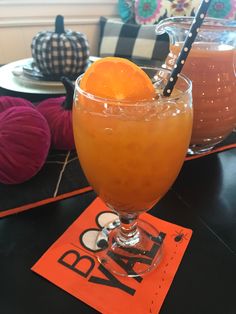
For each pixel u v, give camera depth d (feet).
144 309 1.24
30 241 1.51
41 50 3.41
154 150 1.23
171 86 1.32
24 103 2.06
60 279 1.34
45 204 1.71
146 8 5.25
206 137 2.02
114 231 1.58
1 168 1.73
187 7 5.05
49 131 1.88
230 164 2.08
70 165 2.01
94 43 6.46
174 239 1.54
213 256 1.46
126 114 1.18
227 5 4.70
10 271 1.37
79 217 1.65
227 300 1.27
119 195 1.37
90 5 6.08
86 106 1.25
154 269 1.40
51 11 5.83
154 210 1.72
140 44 5.17
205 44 1.89
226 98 1.89
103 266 1.41
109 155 1.25
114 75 1.29
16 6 5.56
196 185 1.89
